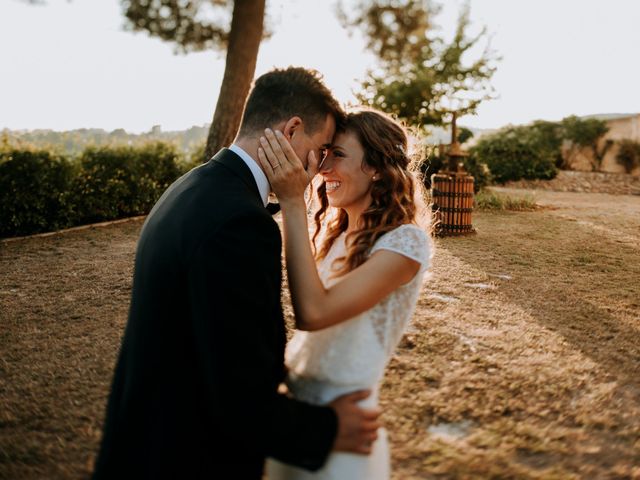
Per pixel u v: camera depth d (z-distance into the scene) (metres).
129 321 1.46
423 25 11.74
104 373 3.46
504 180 22.97
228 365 1.18
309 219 2.10
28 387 3.24
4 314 4.63
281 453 1.26
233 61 9.50
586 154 26.19
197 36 10.91
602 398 3.10
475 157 15.62
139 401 1.31
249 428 1.19
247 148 1.53
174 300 1.29
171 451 1.28
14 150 8.24
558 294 5.36
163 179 11.25
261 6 9.43
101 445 1.44
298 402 1.36
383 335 1.53
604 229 9.92
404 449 2.53
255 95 1.56
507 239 8.66
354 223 1.78
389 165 1.66
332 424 1.36
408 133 1.85
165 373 1.30
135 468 1.31
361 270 1.49
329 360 1.52
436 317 4.50
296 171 1.50
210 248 1.22
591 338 4.10
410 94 19.83
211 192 1.36
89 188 9.59
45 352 3.79
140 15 10.45
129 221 10.25
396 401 3.01
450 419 2.83
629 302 5.12
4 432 2.72
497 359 3.63
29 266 6.42
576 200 16.91
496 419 2.85
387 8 11.37
